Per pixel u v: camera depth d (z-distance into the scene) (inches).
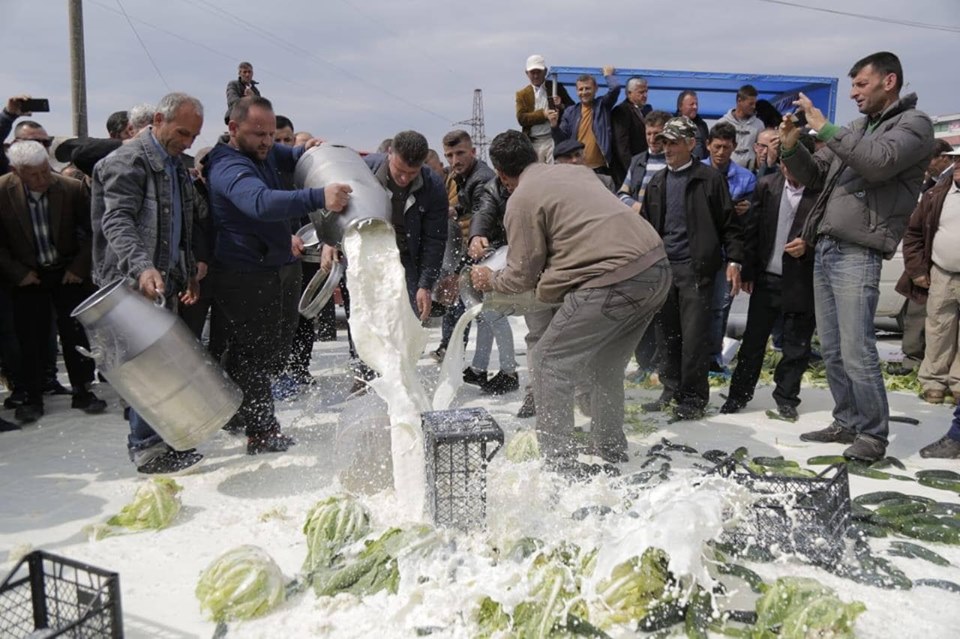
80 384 278.5
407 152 231.6
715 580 134.9
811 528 149.3
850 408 231.6
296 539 160.6
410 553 134.8
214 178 203.9
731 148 301.0
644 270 185.3
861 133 209.8
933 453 218.1
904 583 138.2
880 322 480.1
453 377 191.5
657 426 251.6
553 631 118.5
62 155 323.0
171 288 205.0
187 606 133.7
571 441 196.1
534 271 193.5
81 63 638.5
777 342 367.6
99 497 188.1
